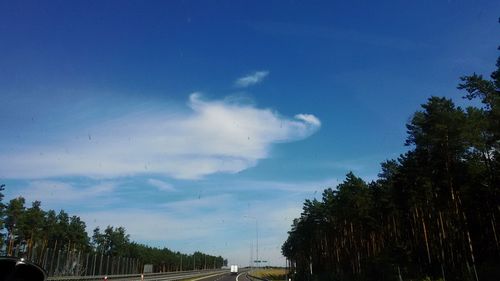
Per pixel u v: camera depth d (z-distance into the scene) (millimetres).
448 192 49781
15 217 82688
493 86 40250
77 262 67062
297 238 126062
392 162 71938
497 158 44000
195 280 85250
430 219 56469
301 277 94500
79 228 109750
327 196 96938
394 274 55688
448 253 54156
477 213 51719
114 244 142750
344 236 82875
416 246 60125
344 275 75000
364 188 74062
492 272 43500
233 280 87500
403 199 56844
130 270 103500
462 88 41594
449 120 43938
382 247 71188
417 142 48156
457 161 47312
